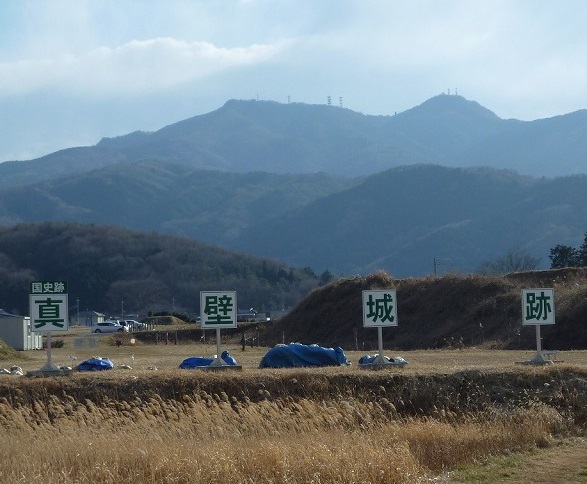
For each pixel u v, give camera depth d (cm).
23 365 3048
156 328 7225
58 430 1681
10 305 11706
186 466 1403
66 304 2100
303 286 12762
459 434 1684
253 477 1395
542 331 4122
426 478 1429
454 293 5050
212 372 2067
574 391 1988
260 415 1744
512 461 1538
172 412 1811
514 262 11512
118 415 1845
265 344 5438
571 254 7231
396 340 4894
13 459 1458
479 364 2445
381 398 1941
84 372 2123
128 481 1385
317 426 1741
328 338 5234
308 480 1384
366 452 1448
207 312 2166
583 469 1455
